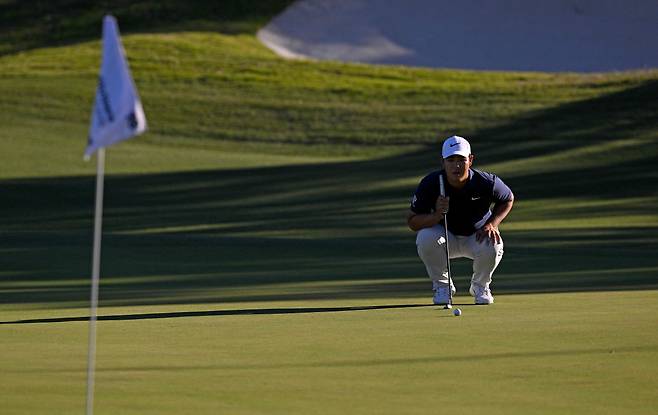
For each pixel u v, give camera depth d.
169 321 33.53
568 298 39.78
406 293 43.78
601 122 163.75
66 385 21.73
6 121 173.00
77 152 155.12
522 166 141.88
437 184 39.03
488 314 34.38
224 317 34.62
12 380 22.28
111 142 18.52
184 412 19.28
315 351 26.42
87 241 73.50
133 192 129.38
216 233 100.62
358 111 183.00
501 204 38.97
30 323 33.25
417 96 190.88
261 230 101.88
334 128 175.12
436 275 38.72
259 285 48.50
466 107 181.00
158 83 198.25
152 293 45.03
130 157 153.12
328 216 110.75
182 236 78.06
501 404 20.08
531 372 23.34
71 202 124.44
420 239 38.62
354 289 45.97
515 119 170.38
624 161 141.75
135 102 18.45
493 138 161.75
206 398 20.53
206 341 28.39
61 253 65.00
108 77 18.53
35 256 63.16
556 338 28.23
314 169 142.00
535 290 44.50
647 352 25.88
